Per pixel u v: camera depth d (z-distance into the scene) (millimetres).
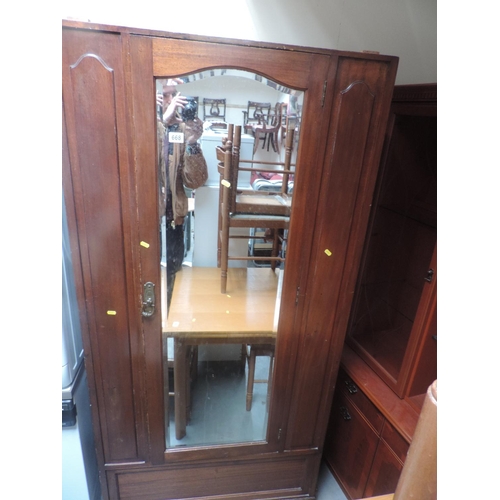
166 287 1005
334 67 826
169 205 934
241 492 1307
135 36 737
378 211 1314
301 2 1248
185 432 1225
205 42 764
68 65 741
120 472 1174
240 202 977
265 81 836
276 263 1050
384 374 1249
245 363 1190
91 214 856
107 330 976
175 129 860
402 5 1323
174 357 1112
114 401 1065
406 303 1329
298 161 896
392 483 1090
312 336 1103
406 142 1239
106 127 792
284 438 1232
